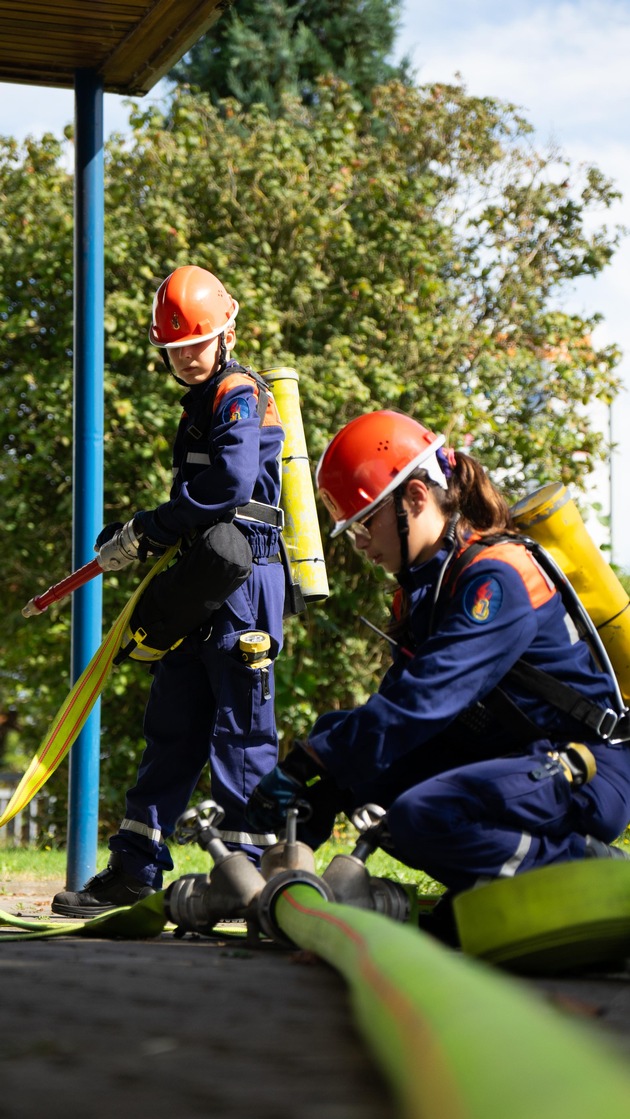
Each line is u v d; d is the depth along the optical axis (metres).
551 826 2.82
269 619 4.12
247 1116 1.22
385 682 3.14
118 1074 1.42
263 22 20.64
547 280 12.62
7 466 10.44
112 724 11.12
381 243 11.24
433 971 1.27
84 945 3.05
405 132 12.38
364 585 10.80
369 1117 1.21
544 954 2.34
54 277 10.73
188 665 4.22
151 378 10.23
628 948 2.37
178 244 10.61
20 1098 1.30
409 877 5.78
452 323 11.50
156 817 4.30
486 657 2.82
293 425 4.67
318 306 10.91
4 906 5.11
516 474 11.95
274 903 2.74
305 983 2.18
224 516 4.07
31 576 10.67
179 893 3.07
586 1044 0.89
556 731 2.92
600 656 2.99
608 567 3.21
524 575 2.91
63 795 11.73
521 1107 0.75
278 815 2.98
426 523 3.01
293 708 10.34
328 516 10.59
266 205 10.92
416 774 3.07
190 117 11.52
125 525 4.29
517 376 11.71
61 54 5.82
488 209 12.33
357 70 20.97
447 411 11.10
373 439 3.04
